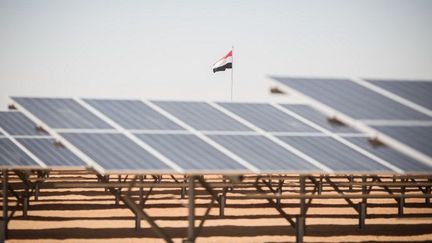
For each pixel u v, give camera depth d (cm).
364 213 2394
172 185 1847
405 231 2323
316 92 1110
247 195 1647
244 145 1343
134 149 1286
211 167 1210
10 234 2138
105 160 1239
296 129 1541
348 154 1437
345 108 1073
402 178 3425
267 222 2523
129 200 1402
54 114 1455
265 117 1584
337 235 2200
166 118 1451
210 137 1363
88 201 3359
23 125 2109
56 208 3011
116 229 2283
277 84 1117
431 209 3216
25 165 1697
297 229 1894
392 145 993
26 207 2662
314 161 1323
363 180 3006
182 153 1271
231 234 2183
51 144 1908
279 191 3142
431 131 1054
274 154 1323
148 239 2056
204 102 1591
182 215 2747
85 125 1402
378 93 1172
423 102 1147
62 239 2039
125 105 1516
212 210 2955
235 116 1527
